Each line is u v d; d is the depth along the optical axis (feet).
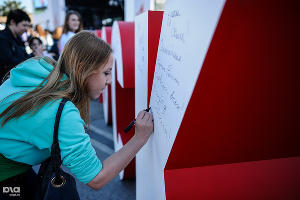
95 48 2.43
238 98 1.62
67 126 2.12
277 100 1.68
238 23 1.24
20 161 2.46
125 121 6.68
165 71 2.22
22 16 8.18
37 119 2.13
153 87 2.74
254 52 1.39
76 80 2.43
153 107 2.67
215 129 1.80
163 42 2.37
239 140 1.93
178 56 1.82
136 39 4.01
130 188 6.17
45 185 2.38
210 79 1.47
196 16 1.48
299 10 1.26
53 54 14.06
